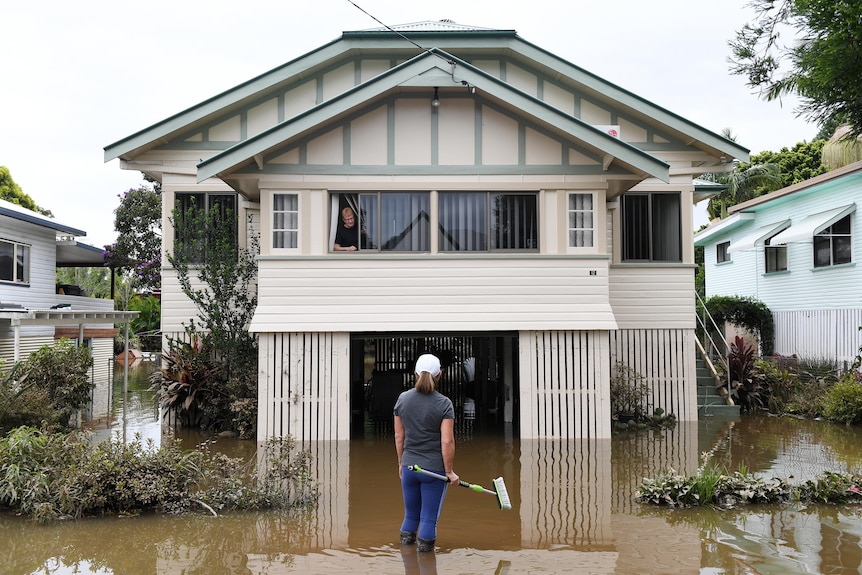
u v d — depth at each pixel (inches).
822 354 778.8
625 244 598.9
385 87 476.7
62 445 342.0
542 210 496.1
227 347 560.1
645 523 295.1
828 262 793.6
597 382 495.2
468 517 306.2
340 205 496.4
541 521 299.1
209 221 582.6
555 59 583.2
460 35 584.7
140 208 1253.1
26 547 267.0
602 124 594.2
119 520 302.8
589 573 237.6
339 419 489.1
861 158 1026.7
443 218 497.0
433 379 263.9
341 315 486.6
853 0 532.7
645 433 530.9
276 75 582.2
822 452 448.8
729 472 384.2
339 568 243.4
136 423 583.2
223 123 594.6
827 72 560.7
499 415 623.5
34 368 502.6
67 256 1002.7
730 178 1392.7
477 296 491.5
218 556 256.4
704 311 784.3
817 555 254.1
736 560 249.1
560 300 493.4
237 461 340.8
